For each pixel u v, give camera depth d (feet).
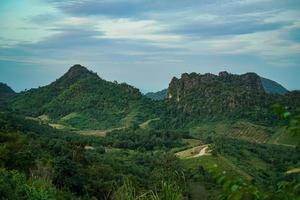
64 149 236.02
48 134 422.41
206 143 546.67
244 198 12.16
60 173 138.10
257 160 451.94
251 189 12.16
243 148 497.87
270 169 410.11
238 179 12.55
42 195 72.95
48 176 110.42
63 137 437.99
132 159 360.69
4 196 65.16
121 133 589.32
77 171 144.56
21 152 144.56
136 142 532.32
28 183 78.33
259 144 551.18
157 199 28.76
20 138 215.72
